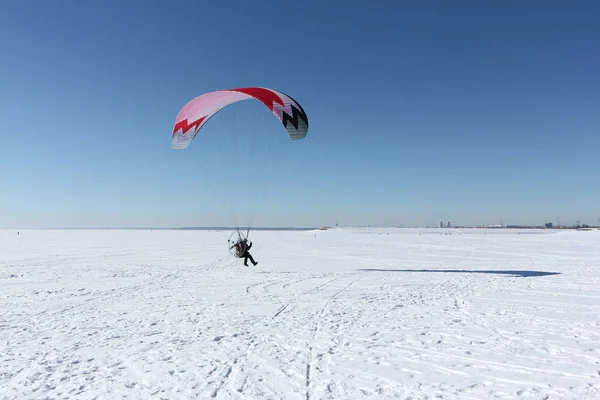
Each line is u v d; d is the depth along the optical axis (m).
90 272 16.59
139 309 9.45
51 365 5.54
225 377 5.00
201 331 7.36
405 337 6.78
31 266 18.62
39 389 4.67
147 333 7.25
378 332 7.15
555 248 30.86
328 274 16.05
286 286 12.95
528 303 9.56
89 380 4.96
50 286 12.95
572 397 4.20
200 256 25.06
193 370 5.27
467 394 4.35
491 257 23.83
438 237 57.91
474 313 8.62
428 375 4.96
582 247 31.66
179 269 17.89
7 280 14.25
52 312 9.12
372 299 10.55
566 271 15.90
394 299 10.51
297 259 23.27
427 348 6.12
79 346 6.46
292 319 8.31
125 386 4.75
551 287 11.92
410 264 20.14
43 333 7.29
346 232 93.69
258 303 10.12
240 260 22.44
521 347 6.04
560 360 5.41
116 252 28.36
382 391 4.48
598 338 6.46
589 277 13.95
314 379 4.89
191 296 11.19
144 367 5.41
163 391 4.57
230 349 6.20
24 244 39.22
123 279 14.63
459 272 16.38
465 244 38.72
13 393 4.55
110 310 9.34
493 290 11.63
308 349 6.16
